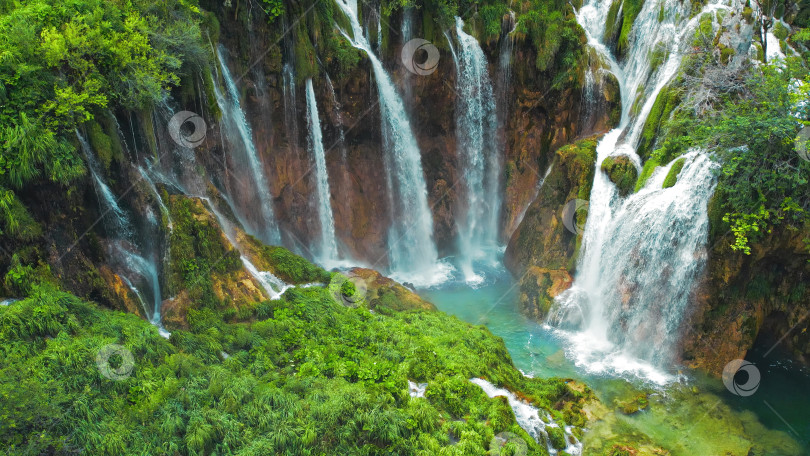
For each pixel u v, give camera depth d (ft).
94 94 46.29
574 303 65.10
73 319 41.01
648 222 59.82
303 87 67.92
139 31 50.39
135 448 33.40
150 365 40.29
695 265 56.54
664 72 69.46
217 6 61.46
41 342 38.47
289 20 65.21
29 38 43.14
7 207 41.81
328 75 69.92
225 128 63.21
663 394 54.34
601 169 67.41
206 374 40.81
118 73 48.47
